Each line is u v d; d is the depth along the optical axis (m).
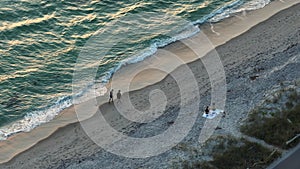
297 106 50.94
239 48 66.19
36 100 59.59
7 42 67.88
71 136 53.75
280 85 55.97
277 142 46.59
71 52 67.06
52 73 63.59
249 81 58.06
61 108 58.22
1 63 64.38
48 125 55.75
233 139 47.50
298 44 65.94
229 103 54.16
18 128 55.66
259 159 44.84
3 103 58.84
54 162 50.31
